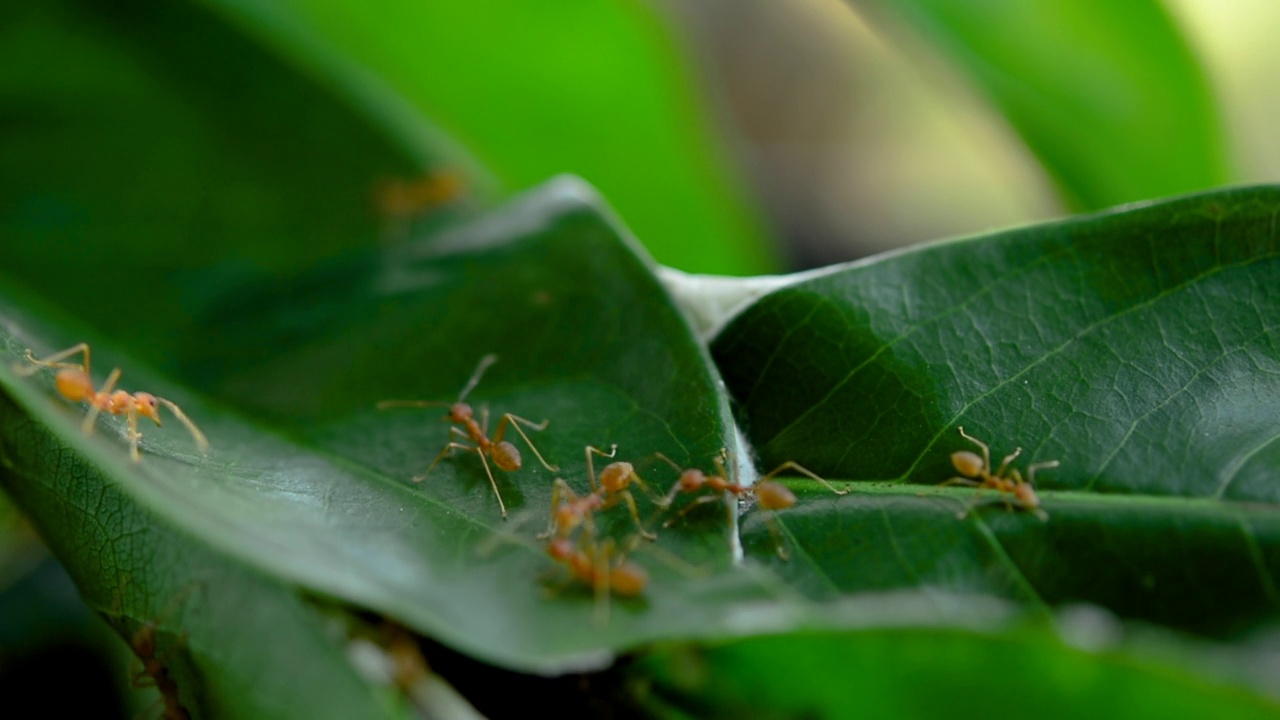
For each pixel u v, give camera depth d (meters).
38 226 0.29
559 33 0.32
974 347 0.25
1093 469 0.24
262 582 0.23
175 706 0.24
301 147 0.31
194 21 0.31
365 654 0.23
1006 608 0.23
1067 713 0.22
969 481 0.24
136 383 0.27
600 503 0.24
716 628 0.22
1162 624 0.22
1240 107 0.44
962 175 0.54
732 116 0.54
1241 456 0.23
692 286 0.26
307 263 0.30
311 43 0.32
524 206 0.29
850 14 0.54
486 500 0.24
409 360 0.26
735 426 0.24
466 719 0.23
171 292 0.29
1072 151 0.30
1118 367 0.24
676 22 0.34
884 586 0.23
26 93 0.30
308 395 0.26
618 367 0.25
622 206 0.35
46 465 0.24
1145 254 0.25
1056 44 0.30
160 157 0.30
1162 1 0.30
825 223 0.55
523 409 0.25
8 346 0.25
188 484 0.23
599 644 0.22
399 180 0.31
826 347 0.25
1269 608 0.22
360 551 0.23
